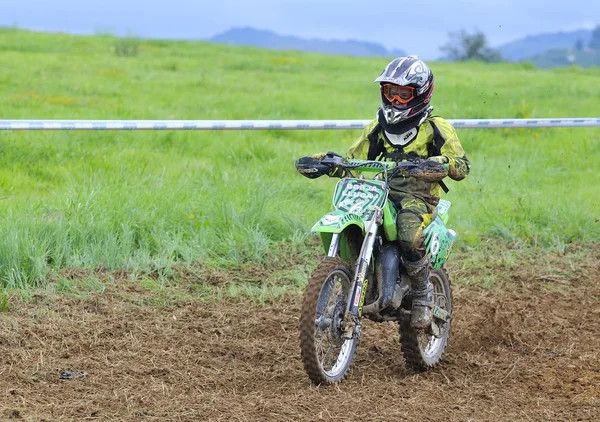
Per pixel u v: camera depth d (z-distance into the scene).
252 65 53.31
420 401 9.49
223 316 12.69
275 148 24.52
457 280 15.01
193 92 37.91
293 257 15.73
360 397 9.55
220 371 10.45
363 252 9.48
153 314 12.60
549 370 10.73
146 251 15.00
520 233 17.70
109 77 41.22
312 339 9.39
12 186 18.47
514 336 12.15
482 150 27.06
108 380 9.94
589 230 18.05
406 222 9.73
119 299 13.11
